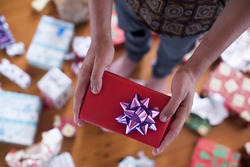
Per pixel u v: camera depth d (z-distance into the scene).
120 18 0.85
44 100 1.09
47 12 1.20
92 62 0.63
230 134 1.12
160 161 1.08
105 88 0.61
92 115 0.61
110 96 0.61
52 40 1.14
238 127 1.13
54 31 1.16
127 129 0.59
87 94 0.61
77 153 1.06
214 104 1.11
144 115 0.59
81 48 1.12
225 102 1.11
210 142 1.09
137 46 0.97
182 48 0.81
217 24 0.58
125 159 1.05
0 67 1.09
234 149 1.11
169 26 0.71
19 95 1.06
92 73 0.60
